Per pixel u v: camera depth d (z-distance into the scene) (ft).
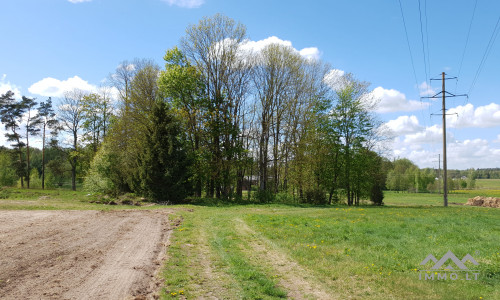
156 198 93.86
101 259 27.76
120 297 19.29
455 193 269.23
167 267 26.02
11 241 33.14
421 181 281.95
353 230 44.16
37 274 22.97
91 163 116.47
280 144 122.11
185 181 97.19
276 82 120.16
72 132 167.94
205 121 109.29
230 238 39.11
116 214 61.36
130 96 121.90
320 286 22.36
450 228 45.19
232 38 117.19
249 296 20.26
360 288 21.86
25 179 194.08
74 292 19.85
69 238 36.06
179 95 111.14
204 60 116.16
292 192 124.26
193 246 34.37
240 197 110.01
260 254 31.40
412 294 20.52
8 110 179.52
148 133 97.96
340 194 129.29
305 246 34.32
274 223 50.78
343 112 121.39
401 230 43.32
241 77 119.65
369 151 131.03
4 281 21.17
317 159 116.78
